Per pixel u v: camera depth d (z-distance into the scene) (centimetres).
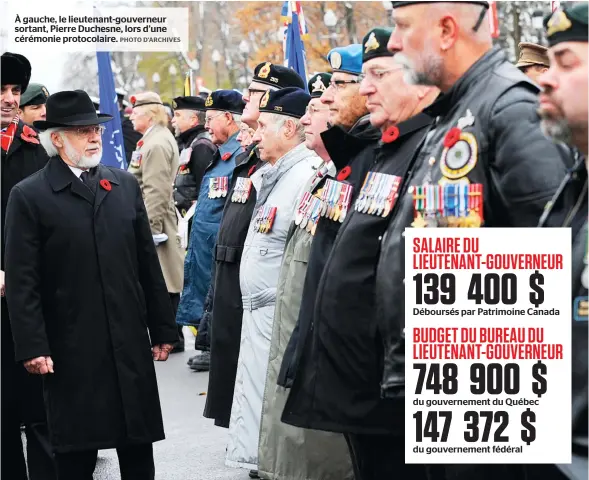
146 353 580
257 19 1989
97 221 573
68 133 573
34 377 620
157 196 1066
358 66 516
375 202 422
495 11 583
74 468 578
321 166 572
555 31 342
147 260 592
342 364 430
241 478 682
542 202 360
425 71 400
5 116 635
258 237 631
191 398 920
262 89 706
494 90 382
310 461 562
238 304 679
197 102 1078
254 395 633
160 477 689
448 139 385
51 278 570
